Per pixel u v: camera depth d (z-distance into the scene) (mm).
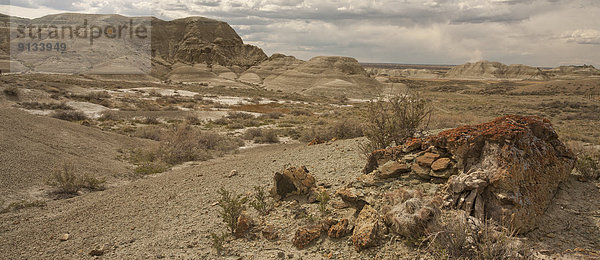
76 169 10852
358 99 82750
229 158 15070
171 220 5949
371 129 7676
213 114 35438
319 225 4555
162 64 146875
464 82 187625
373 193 4809
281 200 5773
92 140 15453
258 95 71188
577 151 7785
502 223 3672
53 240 5625
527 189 3941
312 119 34375
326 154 9070
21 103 30359
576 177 5141
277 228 4840
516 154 4043
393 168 5195
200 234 5105
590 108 48750
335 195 5410
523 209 3740
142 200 7414
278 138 21875
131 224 6027
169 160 13875
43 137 13328
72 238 5637
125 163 13203
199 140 18188
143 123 28484
